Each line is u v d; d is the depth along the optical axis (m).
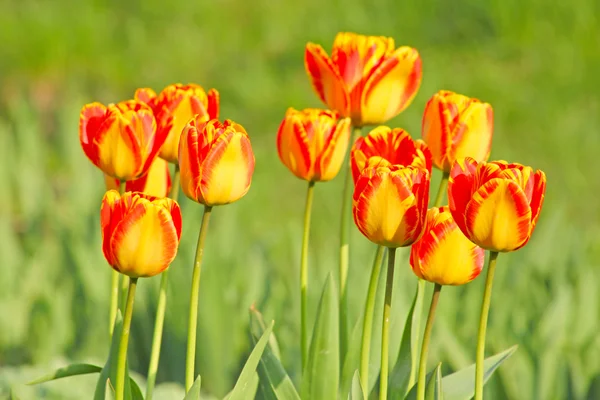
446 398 2.92
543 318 4.73
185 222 5.13
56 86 10.55
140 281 4.83
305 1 12.66
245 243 6.25
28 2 12.63
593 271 5.35
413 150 2.66
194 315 2.60
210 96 2.94
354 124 3.09
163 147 2.88
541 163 9.12
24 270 5.64
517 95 10.19
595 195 8.62
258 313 3.12
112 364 2.74
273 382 2.94
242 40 11.90
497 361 2.98
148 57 11.43
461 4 11.81
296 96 10.34
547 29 11.38
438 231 2.43
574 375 4.51
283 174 9.00
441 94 2.89
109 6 12.70
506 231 2.27
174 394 3.86
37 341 5.14
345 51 3.00
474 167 2.36
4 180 6.55
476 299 4.84
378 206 2.37
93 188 5.92
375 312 3.15
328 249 5.32
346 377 3.08
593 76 10.52
